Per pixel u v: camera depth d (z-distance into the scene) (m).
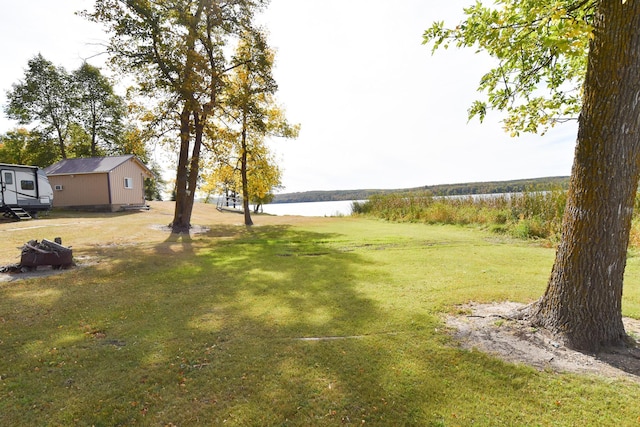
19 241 10.22
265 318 4.25
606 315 3.18
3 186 15.62
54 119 30.12
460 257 7.93
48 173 22.14
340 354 3.25
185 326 4.01
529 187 14.16
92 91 31.05
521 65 4.48
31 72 28.56
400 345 3.42
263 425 2.30
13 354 3.32
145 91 13.18
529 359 3.08
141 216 19.75
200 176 17.58
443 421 2.32
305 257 8.39
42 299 5.10
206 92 13.34
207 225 17.31
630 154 3.04
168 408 2.47
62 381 2.83
